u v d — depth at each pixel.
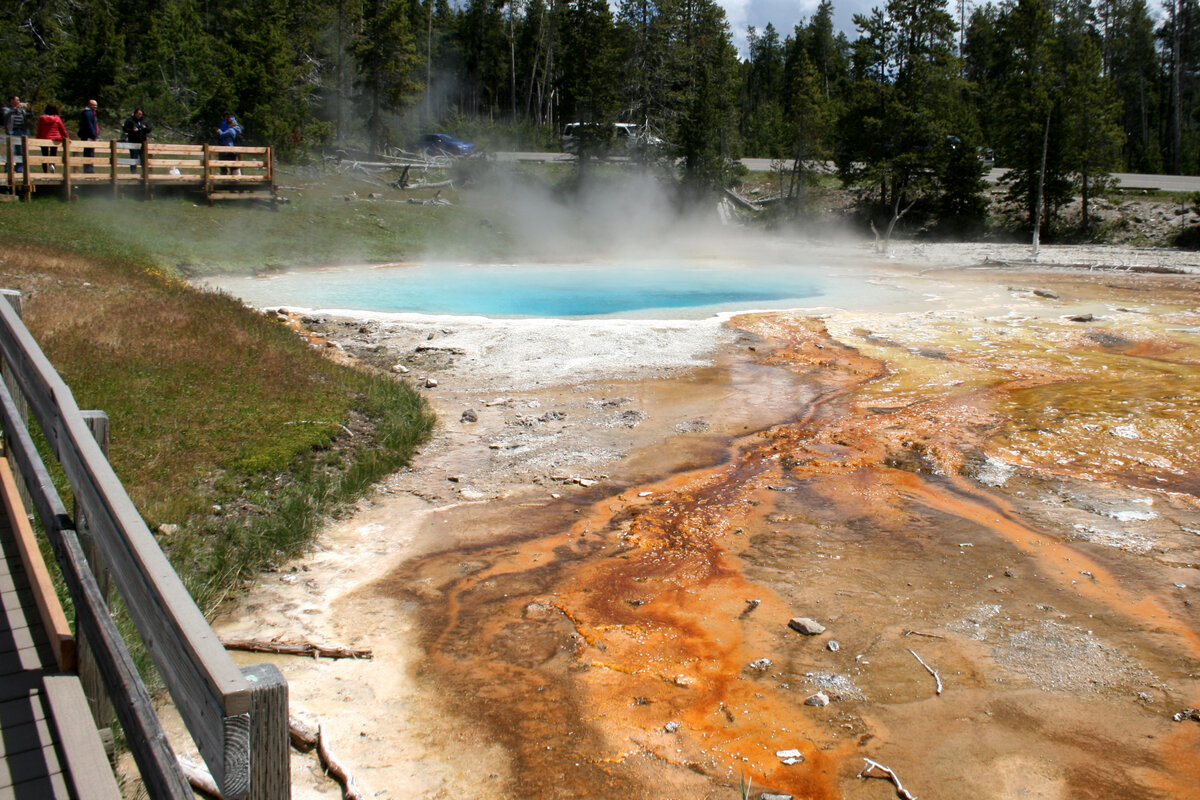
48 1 39.84
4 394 4.43
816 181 43.91
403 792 4.32
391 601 6.39
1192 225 35.78
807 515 8.02
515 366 13.48
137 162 24.14
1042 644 5.73
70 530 3.40
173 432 8.33
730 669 5.48
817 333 15.82
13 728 3.15
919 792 4.32
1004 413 10.84
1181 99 75.06
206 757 1.90
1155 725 4.87
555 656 5.64
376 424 10.03
